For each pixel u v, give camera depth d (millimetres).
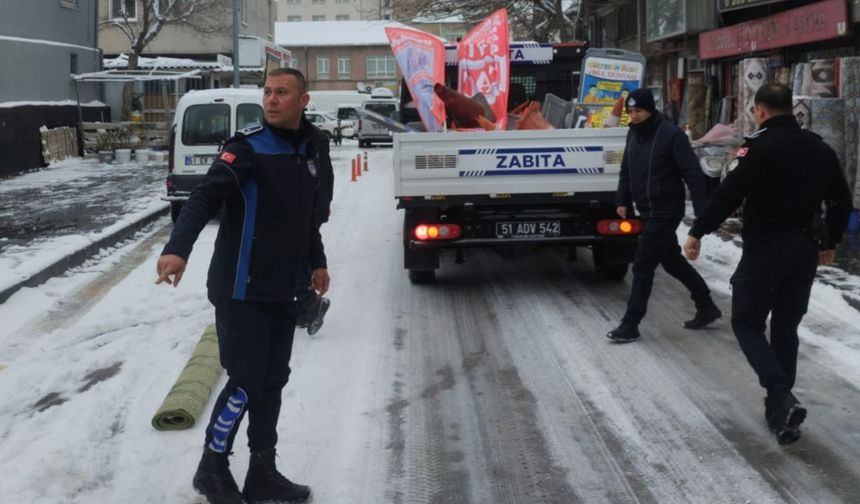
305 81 4367
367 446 5422
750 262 5363
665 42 24203
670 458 5203
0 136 22188
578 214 9086
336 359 7148
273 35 53969
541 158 8805
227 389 4414
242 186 4238
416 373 6812
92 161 27297
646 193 7355
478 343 7586
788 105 5293
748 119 13789
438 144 8789
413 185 8828
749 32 18203
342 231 13750
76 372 6898
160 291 9734
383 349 7426
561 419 5840
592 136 8805
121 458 5254
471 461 5211
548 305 8859
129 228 13906
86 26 30141
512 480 4957
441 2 30812
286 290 4344
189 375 6270
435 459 5242
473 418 5883
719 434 5531
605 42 35938
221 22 40312
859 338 7410
